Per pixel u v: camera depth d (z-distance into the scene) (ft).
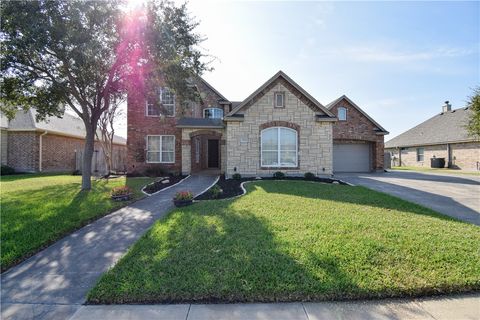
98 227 19.80
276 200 27.14
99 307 9.84
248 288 10.34
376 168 69.56
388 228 17.47
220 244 14.78
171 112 60.44
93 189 35.88
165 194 33.88
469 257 13.00
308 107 49.83
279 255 13.17
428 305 9.87
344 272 11.49
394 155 107.34
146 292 10.23
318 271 11.58
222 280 10.93
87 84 35.04
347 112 69.51
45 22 27.17
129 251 14.38
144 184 42.39
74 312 9.57
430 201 28.35
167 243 15.14
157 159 60.23
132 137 59.52
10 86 34.30
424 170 75.05
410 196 31.22
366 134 69.77
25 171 61.36
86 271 12.85
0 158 59.11
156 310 9.60
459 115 83.51
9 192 32.96
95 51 30.42
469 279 10.94
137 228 19.52
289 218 20.06
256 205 24.75
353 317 9.17
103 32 31.37
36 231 17.62
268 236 15.96
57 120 72.49
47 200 27.71
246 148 49.01
